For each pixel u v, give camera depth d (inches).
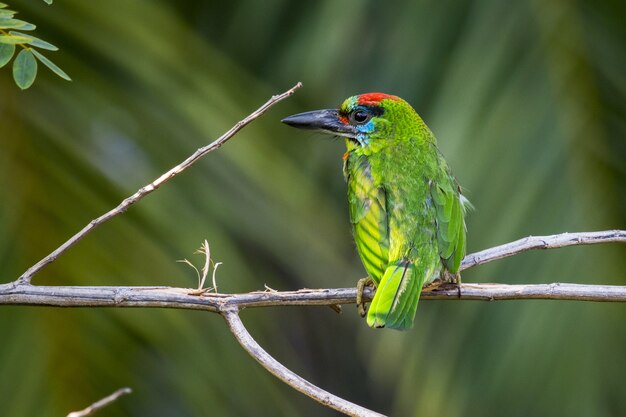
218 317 434.9
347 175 348.5
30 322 385.4
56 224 386.6
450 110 457.7
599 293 280.2
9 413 377.7
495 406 442.0
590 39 447.8
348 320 717.3
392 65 500.1
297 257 492.4
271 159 470.6
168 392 408.5
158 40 454.6
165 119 437.7
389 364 511.2
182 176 434.0
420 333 460.8
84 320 392.2
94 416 387.5
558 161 434.3
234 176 451.8
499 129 444.5
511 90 448.8
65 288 247.9
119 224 398.9
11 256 377.7
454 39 482.3
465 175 440.8
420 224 314.0
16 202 382.6
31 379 382.0
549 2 454.3
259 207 456.1
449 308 457.1
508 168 437.7
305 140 524.7
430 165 333.7
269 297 263.0
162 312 411.5
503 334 442.0
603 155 433.4
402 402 461.4
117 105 426.0
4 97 395.2
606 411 426.0
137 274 394.9
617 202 427.8
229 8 555.5
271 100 250.8
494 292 291.7
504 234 430.3
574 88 442.0
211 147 247.8
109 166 409.1
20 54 231.0
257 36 547.8
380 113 348.2
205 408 414.9
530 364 434.9
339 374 716.0
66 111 407.8
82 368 388.5
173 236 414.6
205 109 452.4
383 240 313.6
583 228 425.1
